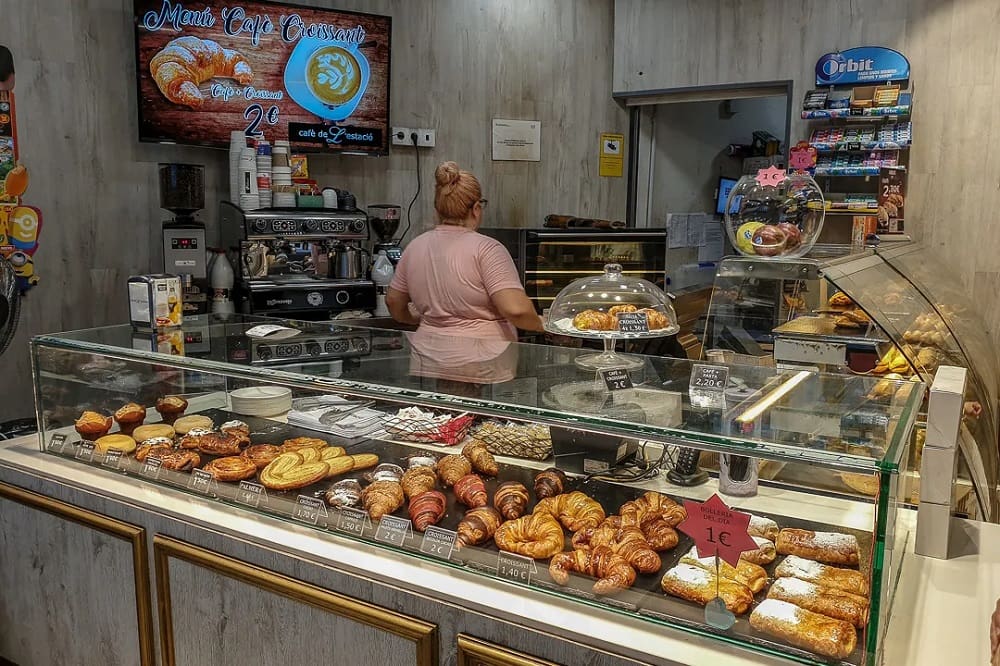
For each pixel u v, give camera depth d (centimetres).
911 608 149
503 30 514
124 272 422
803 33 484
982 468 239
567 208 552
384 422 203
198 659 194
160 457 207
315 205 429
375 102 461
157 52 400
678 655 132
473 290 291
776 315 247
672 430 149
